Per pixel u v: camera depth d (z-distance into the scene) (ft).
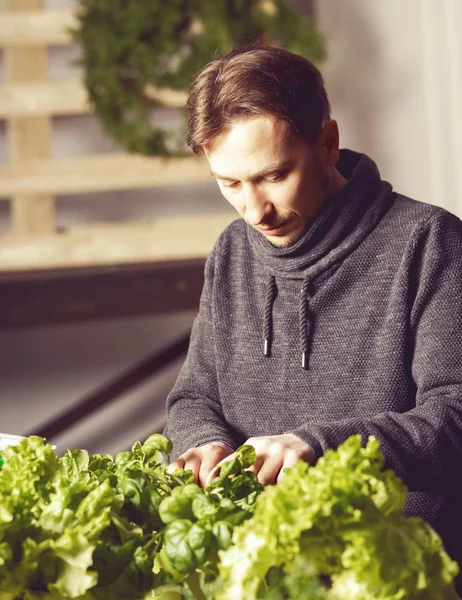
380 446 4.15
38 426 12.33
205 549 3.00
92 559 3.01
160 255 11.62
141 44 10.80
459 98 11.32
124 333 12.43
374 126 11.71
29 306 12.06
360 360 4.91
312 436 4.04
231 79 4.19
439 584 2.69
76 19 10.90
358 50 11.64
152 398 12.47
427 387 4.64
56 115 11.71
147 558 3.07
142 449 3.77
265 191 4.42
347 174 5.22
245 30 10.80
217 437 4.80
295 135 4.29
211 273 5.57
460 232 4.82
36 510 3.06
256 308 5.27
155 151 11.18
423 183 11.76
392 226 4.89
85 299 12.09
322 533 2.63
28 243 11.50
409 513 4.96
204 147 4.36
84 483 3.13
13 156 11.38
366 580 2.56
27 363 12.36
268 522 2.65
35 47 11.29
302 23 10.87
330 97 11.71
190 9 10.82
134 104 10.95
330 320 4.98
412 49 11.58
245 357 5.27
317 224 4.83
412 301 4.82
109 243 11.57
